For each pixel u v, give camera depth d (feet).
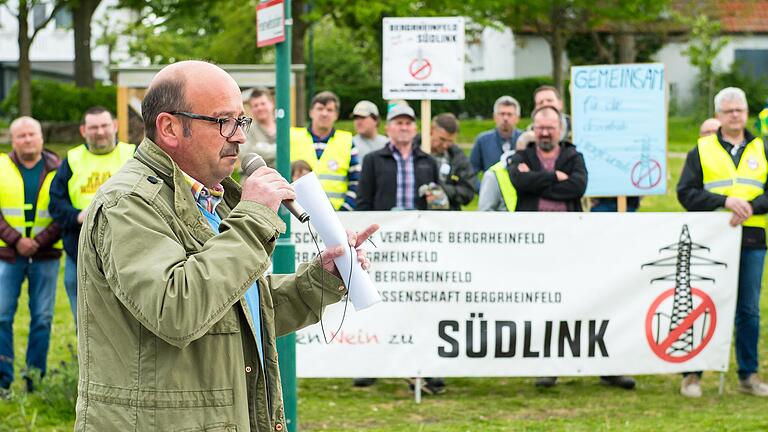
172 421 10.25
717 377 30.04
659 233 27.30
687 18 127.85
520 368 27.12
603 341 27.27
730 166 27.89
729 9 133.08
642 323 27.37
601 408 26.12
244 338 10.80
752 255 27.71
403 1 90.12
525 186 27.50
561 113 31.91
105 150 27.25
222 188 11.59
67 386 25.45
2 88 176.14
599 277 27.20
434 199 28.09
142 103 10.93
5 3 106.01
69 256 27.20
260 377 10.92
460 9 94.84
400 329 26.84
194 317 9.78
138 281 9.79
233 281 10.00
